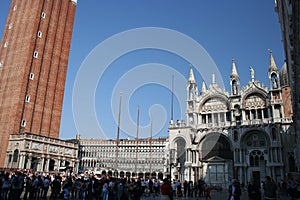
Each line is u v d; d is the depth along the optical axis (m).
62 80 68.31
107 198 21.78
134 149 103.25
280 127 51.50
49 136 62.47
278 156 50.22
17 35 65.00
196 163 57.16
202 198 33.41
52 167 58.09
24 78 58.88
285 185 37.16
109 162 102.81
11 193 20.39
